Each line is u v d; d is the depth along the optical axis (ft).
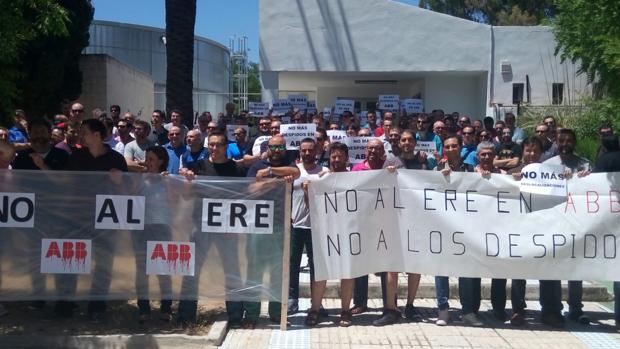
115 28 116.47
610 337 23.80
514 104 64.64
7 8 21.81
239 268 23.98
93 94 61.72
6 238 23.35
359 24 63.16
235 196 23.93
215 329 23.09
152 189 23.73
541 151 26.03
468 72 65.72
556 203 24.50
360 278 26.25
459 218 24.61
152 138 38.93
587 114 54.29
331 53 63.10
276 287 24.07
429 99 69.46
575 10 23.07
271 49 63.05
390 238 24.75
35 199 23.43
